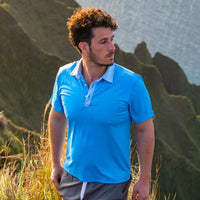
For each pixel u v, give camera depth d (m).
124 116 3.21
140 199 3.39
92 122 3.18
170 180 70.81
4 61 70.19
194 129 93.88
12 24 74.38
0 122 8.09
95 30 3.07
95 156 3.25
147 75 97.69
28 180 4.69
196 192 70.38
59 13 101.88
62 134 3.85
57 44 95.00
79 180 3.40
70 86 3.38
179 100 97.19
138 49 122.50
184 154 88.06
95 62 3.17
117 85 3.16
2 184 4.50
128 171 3.45
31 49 72.94
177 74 120.81
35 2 101.00
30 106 64.94
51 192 4.45
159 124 90.88
